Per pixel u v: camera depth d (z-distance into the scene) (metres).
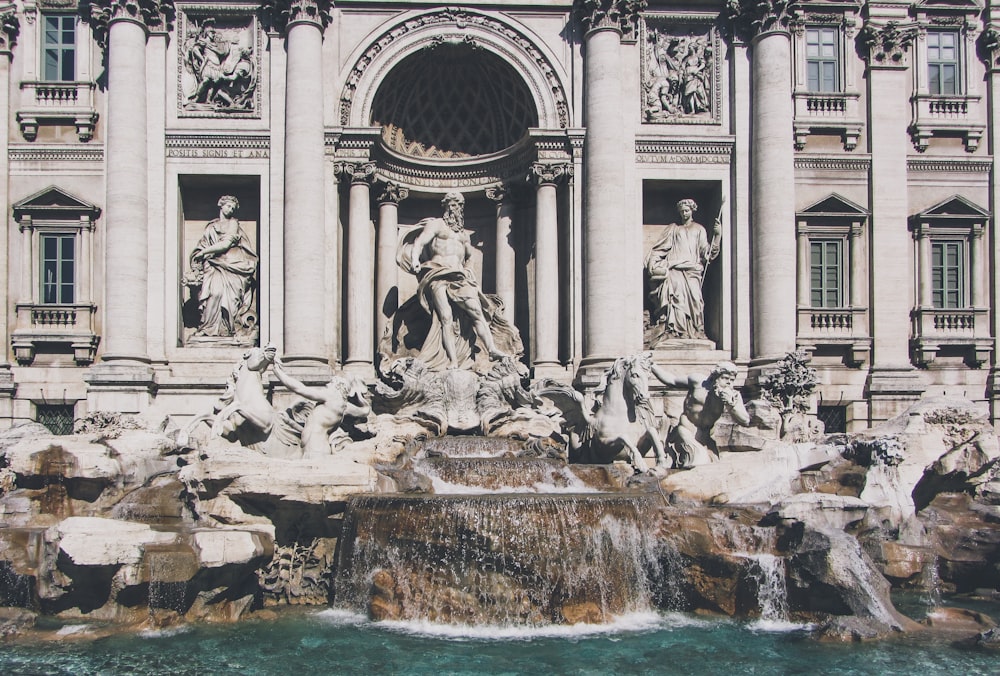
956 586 21.38
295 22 28.84
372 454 24.00
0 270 29.16
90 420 25.80
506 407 27.70
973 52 32.06
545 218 29.89
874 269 30.83
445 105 32.34
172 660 15.85
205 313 29.31
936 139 31.88
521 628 18.00
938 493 24.00
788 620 18.59
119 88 28.23
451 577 18.39
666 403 29.38
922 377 31.08
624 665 15.78
